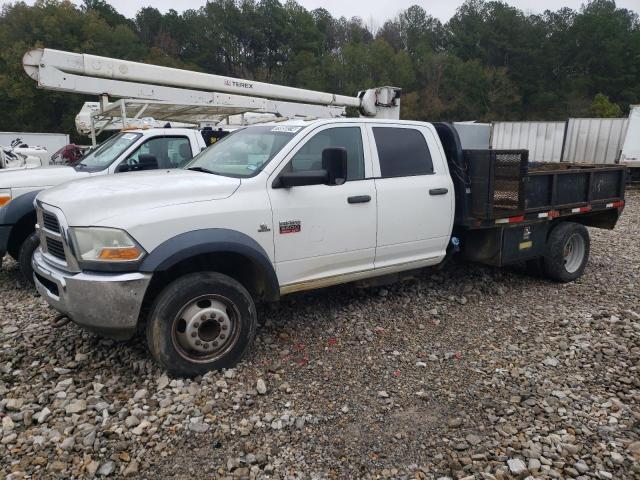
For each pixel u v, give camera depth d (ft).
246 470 9.57
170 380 12.51
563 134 72.13
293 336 15.46
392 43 301.02
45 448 10.11
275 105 36.11
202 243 12.45
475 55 271.08
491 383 12.78
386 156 16.85
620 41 264.72
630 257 26.81
